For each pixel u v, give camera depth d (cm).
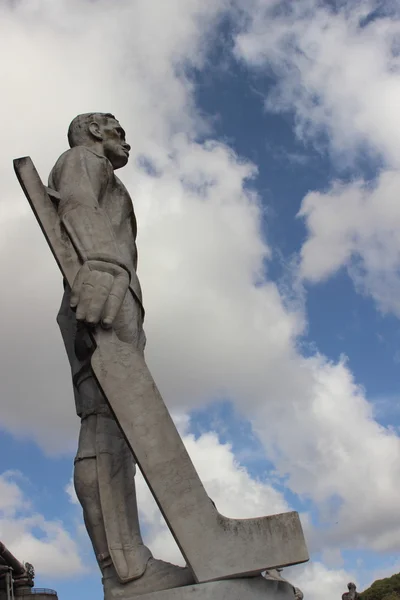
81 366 680
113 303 635
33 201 693
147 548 625
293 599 592
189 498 576
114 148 802
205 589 552
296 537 580
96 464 639
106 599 601
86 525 645
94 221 679
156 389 611
